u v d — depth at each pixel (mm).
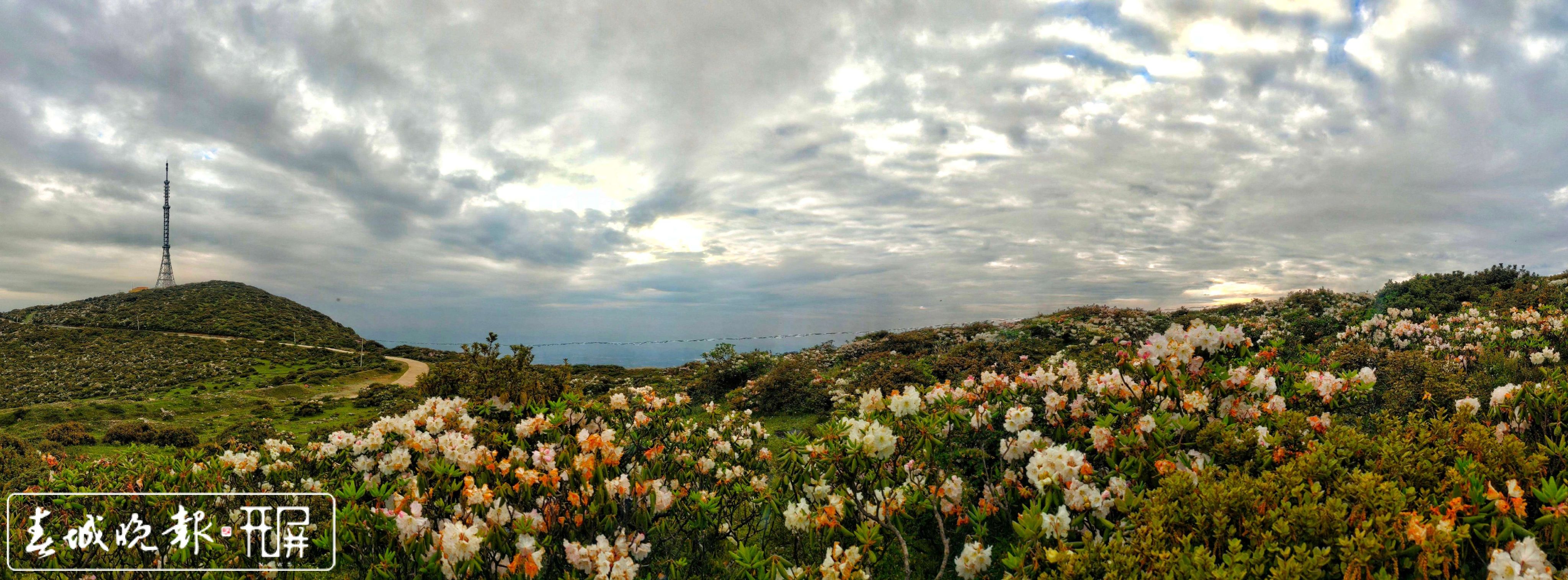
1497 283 14375
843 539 4211
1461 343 8570
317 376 51062
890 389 11828
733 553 3385
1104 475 3912
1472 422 3670
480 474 3898
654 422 5266
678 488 4633
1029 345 16406
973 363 12625
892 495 3943
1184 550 2586
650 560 4512
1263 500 2785
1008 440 4352
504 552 3416
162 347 61750
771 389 13812
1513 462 3000
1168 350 4172
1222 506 2758
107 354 58156
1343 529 2533
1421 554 2393
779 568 3227
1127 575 2467
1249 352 4281
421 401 6703
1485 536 2543
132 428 20875
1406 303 14055
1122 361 4379
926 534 4551
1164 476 3445
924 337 21406
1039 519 3023
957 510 4125
